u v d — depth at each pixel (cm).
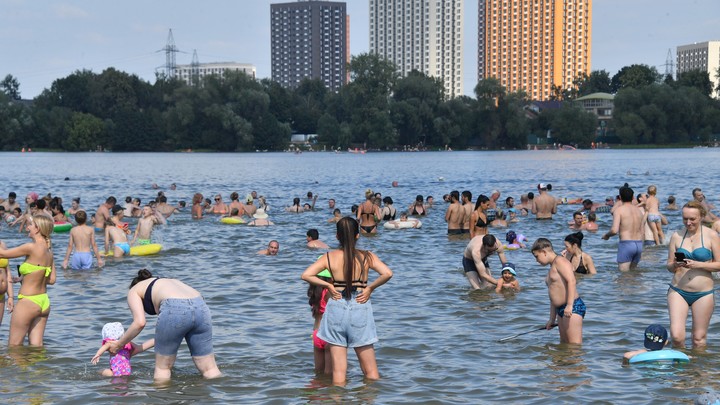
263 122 14788
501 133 15250
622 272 1689
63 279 1691
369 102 14200
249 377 973
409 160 10444
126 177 6612
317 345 991
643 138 14738
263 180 6172
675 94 14575
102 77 16738
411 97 14738
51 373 995
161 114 15612
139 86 17188
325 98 18550
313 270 927
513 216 2847
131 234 2516
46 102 17300
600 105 18962
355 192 4869
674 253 1053
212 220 3053
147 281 976
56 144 15588
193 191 5031
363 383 942
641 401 861
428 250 2161
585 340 1131
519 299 1446
